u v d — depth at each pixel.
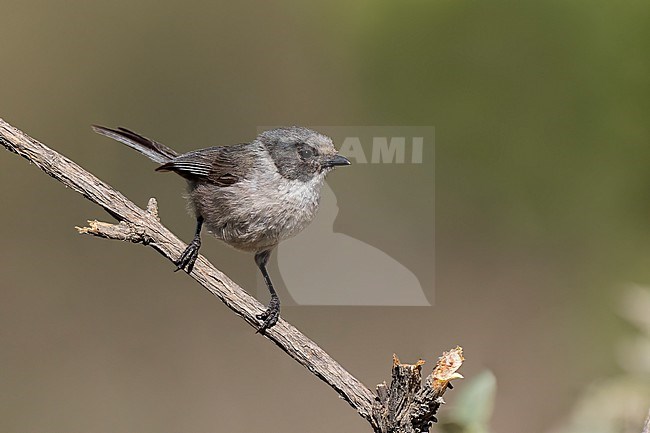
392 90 12.85
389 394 4.79
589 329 11.64
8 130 6.00
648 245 11.85
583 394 4.90
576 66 12.12
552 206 12.34
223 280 6.22
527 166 12.34
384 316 12.12
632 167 11.90
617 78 11.87
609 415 4.68
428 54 12.86
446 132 12.47
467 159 12.41
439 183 12.38
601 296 11.69
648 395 4.70
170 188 13.46
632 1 11.80
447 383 4.62
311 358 5.68
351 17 13.54
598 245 12.13
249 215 7.86
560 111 12.24
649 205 11.88
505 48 12.50
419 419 4.64
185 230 13.08
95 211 13.78
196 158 8.06
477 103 12.48
